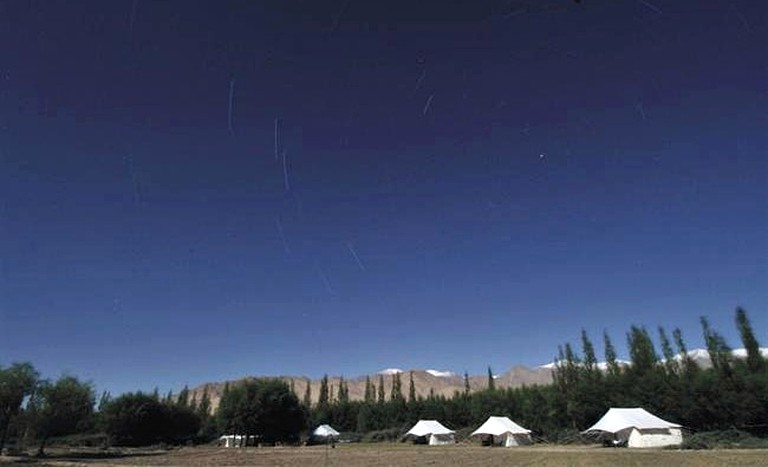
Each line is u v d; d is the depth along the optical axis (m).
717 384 88.38
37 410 75.38
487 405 131.25
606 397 106.38
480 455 63.41
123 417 106.56
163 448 97.56
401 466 49.56
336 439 122.94
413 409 144.75
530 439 97.88
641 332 110.19
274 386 118.94
